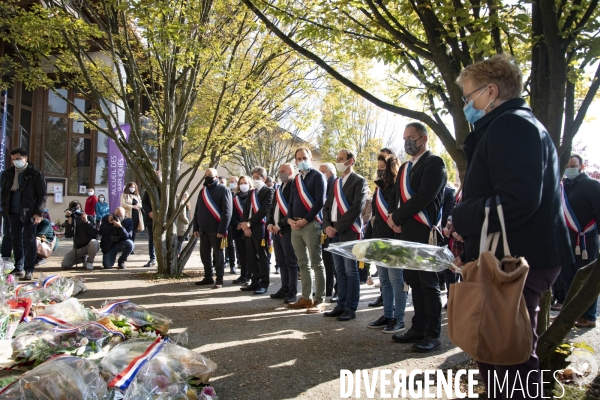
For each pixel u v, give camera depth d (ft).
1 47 45.11
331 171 23.43
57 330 10.12
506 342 6.35
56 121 63.36
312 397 10.35
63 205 63.72
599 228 17.78
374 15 13.89
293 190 19.97
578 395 9.84
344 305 18.37
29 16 23.72
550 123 10.41
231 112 28.91
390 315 16.38
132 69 28.09
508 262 6.68
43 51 26.37
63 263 30.40
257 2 15.28
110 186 50.96
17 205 23.79
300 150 19.75
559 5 10.89
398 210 14.06
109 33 25.93
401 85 18.98
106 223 31.42
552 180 7.16
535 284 7.05
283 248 20.89
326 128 74.74
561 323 9.73
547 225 7.00
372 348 13.89
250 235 23.66
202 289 24.48
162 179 28.58
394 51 14.42
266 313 18.88
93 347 9.86
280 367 12.28
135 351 9.35
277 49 26.63
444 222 21.02
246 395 10.48
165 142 28.37
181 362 9.89
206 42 24.77
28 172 23.98
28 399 7.41
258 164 73.67
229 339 14.93
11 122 56.44
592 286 9.39
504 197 6.64
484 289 6.56
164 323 13.01
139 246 52.26
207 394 9.59
